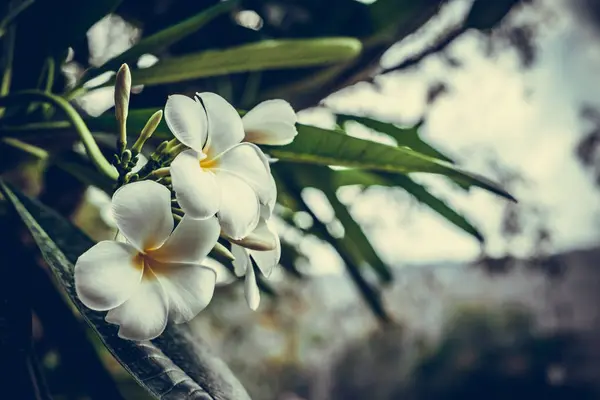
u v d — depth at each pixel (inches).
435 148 37.0
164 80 23.3
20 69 24.5
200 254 16.1
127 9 36.4
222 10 24.5
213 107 17.0
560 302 155.5
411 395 164.6
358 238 35.2
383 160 21.3
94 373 23.6
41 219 21.9
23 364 19.5
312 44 22.7
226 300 71.3
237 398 19.8
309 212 33.5
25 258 22.0
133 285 15.3
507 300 166.7
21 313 20.2
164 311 15.4
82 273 14.9
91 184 28.4
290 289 151.3
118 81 17.9
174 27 23.7
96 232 49.1
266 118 18.5
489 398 154.9
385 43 33.6
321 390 178.9
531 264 123.2
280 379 174.7
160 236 15.8
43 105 24.3
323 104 38.1
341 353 181.2
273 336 169.6
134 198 15.6
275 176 32.4
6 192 20.2
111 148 28.8
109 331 17.2
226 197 16.2
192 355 20.6
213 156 16.8
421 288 176.1
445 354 165.3
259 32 36.4
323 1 34.3
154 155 18.0
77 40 24.3
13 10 24.4
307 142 21.3
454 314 171.0
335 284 187.8
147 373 17.1
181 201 15.6
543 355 153.4
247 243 17.1
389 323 35.6
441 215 35.3
